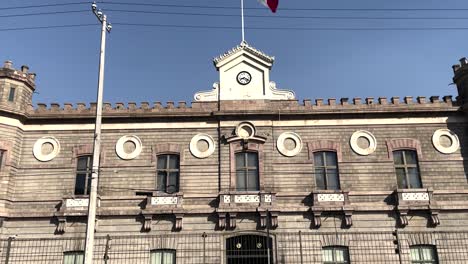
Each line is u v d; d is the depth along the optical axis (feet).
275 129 93.81
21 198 88.63
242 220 86.17
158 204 87.10
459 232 80.64
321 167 91.61
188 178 90.27
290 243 84.94
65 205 86.89
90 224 60.03
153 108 95.04
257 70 98.48
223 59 98.94
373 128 93.76
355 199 88.22
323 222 86.22
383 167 90.89
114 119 94.12
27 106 94.32
